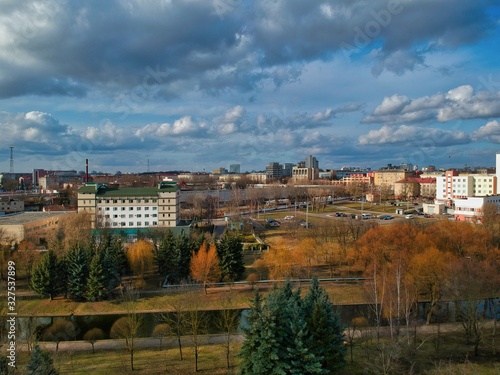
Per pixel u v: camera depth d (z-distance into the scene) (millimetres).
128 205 150125
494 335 59312
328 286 87875
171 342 64000
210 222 170750
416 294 69312
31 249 101000
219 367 52781
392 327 57000
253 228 151250
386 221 157625
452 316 71375
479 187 199750
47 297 85812
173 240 97188
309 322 45188
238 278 94750
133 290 83812
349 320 71750
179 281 93625
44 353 43656
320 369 41250
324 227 121938
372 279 77250
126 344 59125
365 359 51969
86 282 84500
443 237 90625
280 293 48875
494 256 84125
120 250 95812
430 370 48625
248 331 44094
